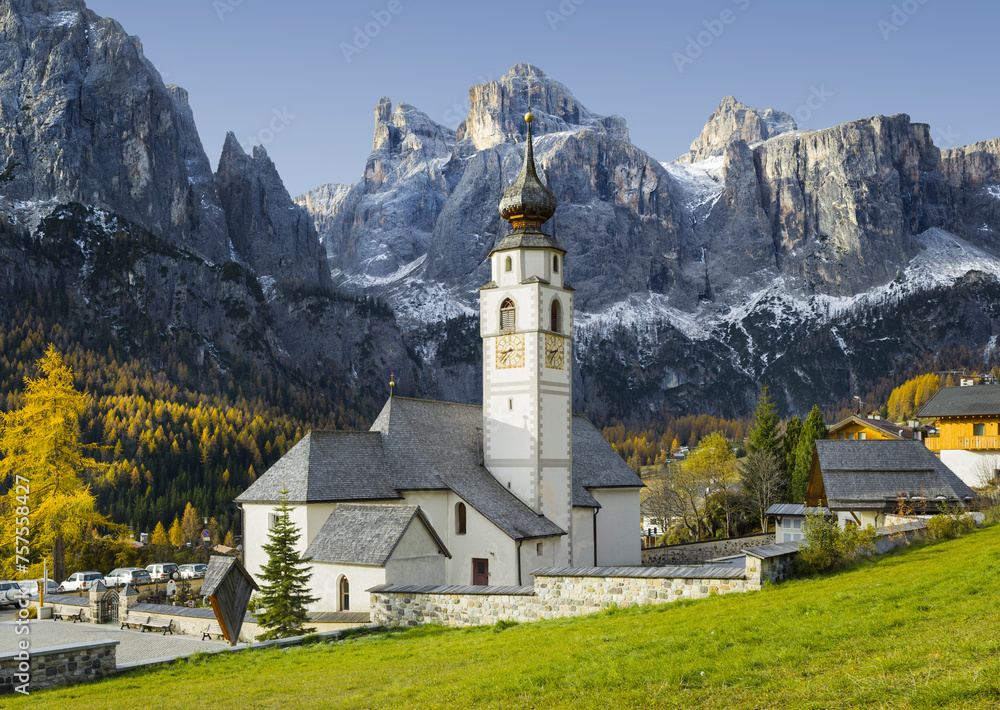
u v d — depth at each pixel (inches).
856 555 1539.1
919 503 2645.2
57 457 3080.7
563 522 2842.0
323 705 1008.9
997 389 3944.4
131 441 7696.9
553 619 1534.2
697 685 845.2
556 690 906.1
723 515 4505.4
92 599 2234.3
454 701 926.4
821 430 4254.4
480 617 1664.6
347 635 1692.9
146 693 1190.3
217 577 1400.1
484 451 2876.5
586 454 3358.8
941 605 1013.8
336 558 2158.0
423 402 2896.2
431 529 2219.5
